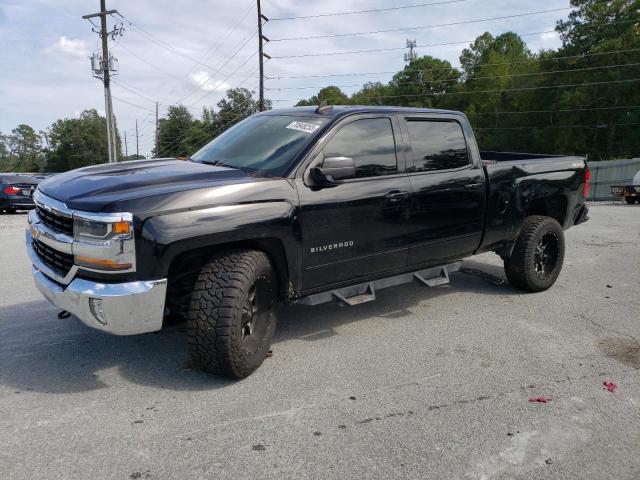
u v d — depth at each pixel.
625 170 35.00
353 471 2.66
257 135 4.46
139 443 2.88
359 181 4.26
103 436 2.95
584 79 58.19
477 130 71.62
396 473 2.65
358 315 5.18
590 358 4.16
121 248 3.18
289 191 3.83
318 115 4.39
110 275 3.24
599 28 58.44
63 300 3.42
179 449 2.83
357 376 3.78
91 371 3.82
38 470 2.62
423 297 5.81
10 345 4.29
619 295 5.95
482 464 2.75
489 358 4.13
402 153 4.62
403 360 4.08
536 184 5.73
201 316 3.44
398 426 3.10
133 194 3.34
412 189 4.59
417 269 4.93
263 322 3.87
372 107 4.59
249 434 2.98
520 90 67.88
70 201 3.36
